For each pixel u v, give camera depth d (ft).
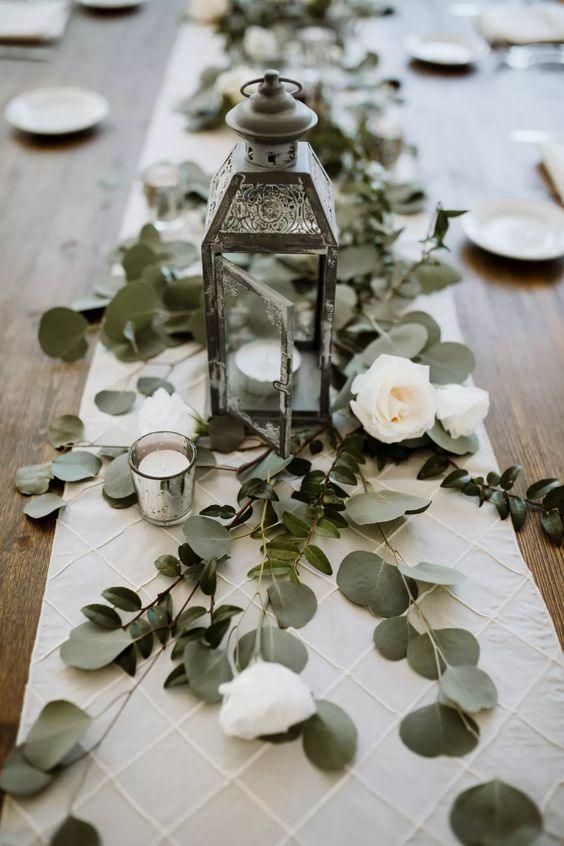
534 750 2.22
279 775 2.15
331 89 5.71
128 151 5.31
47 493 2.98
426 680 2.38
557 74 6.30
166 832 2.03
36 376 3.57
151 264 3.75
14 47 6.54
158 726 2.26
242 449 3.19
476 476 3.08
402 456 3.11
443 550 2.79
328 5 6.13
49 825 2.04
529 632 2.53
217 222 2.75
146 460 2.82
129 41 6.72
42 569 2.71
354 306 3.62
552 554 2.81
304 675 2.38
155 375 3.56
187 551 2.68
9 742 2.24
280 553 2.64
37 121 5.44
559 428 3.35
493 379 3.60
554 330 3.91
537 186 4.95
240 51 5.98
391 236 3.97
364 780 2.15
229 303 2.94
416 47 6.49
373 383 2.90
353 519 2.72
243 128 2.61
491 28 6.37
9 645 2.48
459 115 5.70
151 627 2.45
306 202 2.73
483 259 4.38
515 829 2.04
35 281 4.16
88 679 2.37
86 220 4.65
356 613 2.57
